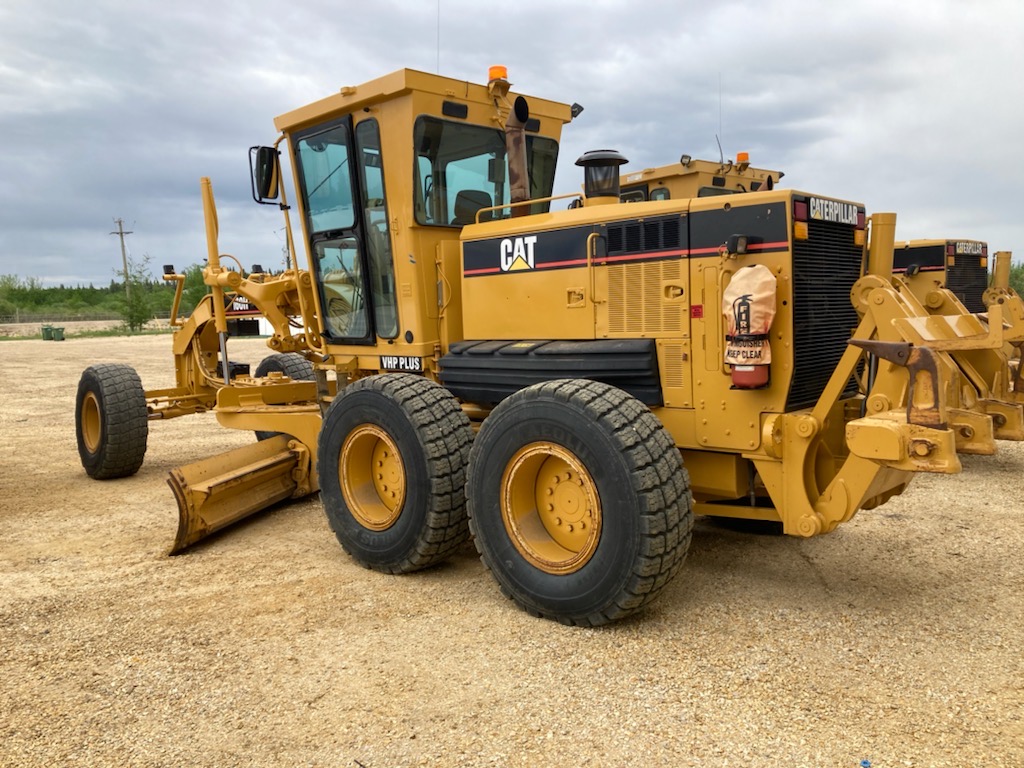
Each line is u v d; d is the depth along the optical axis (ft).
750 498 13.75
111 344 100.37
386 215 17.29
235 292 24.66
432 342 17.29
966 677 10.53
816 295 12.87
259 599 13.98
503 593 13.48
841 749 8.92
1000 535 16.98
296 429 19.86
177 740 9.50
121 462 24.03
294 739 9.44
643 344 13.44
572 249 14.57
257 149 19.26
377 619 12.95
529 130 19.04
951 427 11.23
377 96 16.52
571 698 10.19
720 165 36.63
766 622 12.43
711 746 9.05
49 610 13.61
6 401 43.75
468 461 14.06
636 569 11.54
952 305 15.44
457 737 9.38
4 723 9.95
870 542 16.57
